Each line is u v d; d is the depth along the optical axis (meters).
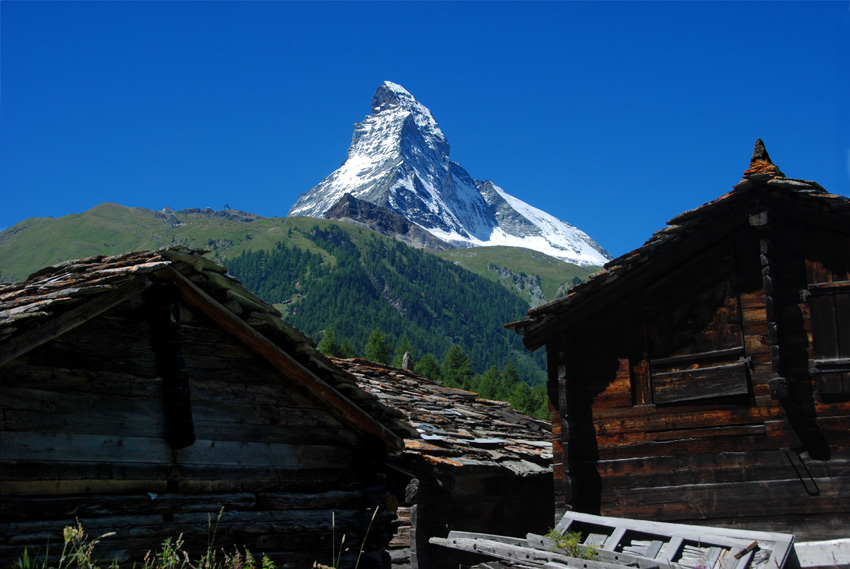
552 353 14.27
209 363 9.12
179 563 8.20
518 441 17.33
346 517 9.98
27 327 7.38
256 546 9.02
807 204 12.52
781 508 12.08
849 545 10.88
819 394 12.17
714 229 13.16
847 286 12.20
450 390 20.27
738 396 12.70
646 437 13.24
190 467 8.65
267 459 9.43
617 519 12.66
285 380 9.87
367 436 10.59
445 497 14.70
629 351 13.64
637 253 13.37
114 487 8.00
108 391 8.14
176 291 8.79
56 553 7.36
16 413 7.42
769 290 12.45
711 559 11.09
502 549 12.78
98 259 9.05
